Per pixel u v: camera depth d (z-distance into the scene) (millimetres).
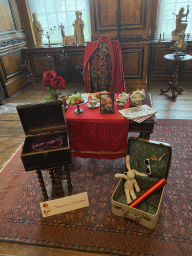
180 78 5855
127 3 4469
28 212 2250
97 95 2830
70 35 6070
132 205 2025
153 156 2133
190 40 5301
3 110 4730
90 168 2822
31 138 2234
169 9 5258
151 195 2219
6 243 1977
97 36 5000
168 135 3395
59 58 5996
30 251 1893
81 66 5941
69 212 2207
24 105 1969
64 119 2127
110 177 2648
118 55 3344
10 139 3650
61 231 2025
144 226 2008
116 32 4859
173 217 2086
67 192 2426
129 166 2295
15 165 2998
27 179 2719
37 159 1987
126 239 1909
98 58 3305
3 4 5090
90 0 4598
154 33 5504
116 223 2061
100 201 2318
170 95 4910
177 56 4438
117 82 3562
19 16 5766
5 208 2316
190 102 4492
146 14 4500
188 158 2867
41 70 6309
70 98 2391
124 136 2393
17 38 5703
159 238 1901
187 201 2252
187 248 1813
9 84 5473
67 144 2053
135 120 2199
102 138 2451
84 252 1843
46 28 6105
